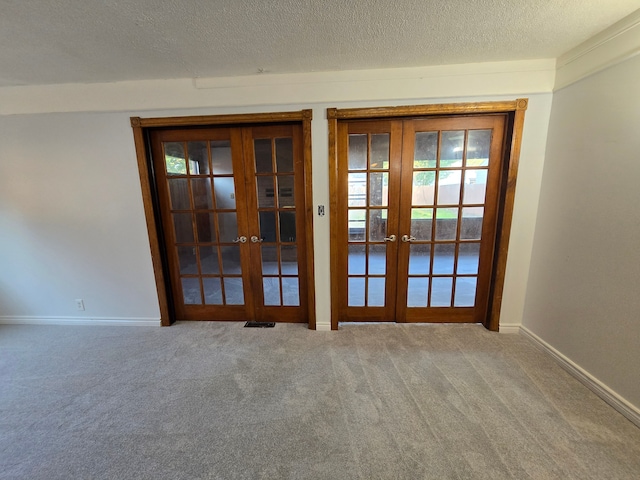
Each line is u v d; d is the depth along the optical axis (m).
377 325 2.68
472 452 1.40
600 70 1.70
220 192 2.58
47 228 2.64
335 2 1.37
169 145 2.52
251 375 2.02
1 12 1.38
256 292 2.76
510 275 2.44
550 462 1.34
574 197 1.92
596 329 1.76
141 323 2.79
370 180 2.46
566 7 1.44
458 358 2.16
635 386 1.53
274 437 1.51
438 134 2.35
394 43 1.80
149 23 1.52
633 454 1.37
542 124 2.18
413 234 2.54
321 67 2.14
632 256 1.53
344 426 1.57
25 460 1.41
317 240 2.49
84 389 1.91
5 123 2.43
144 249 2.64
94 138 2.44
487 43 1.82
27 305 2.82
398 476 1.29
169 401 1.79
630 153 1.53
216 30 1.60
